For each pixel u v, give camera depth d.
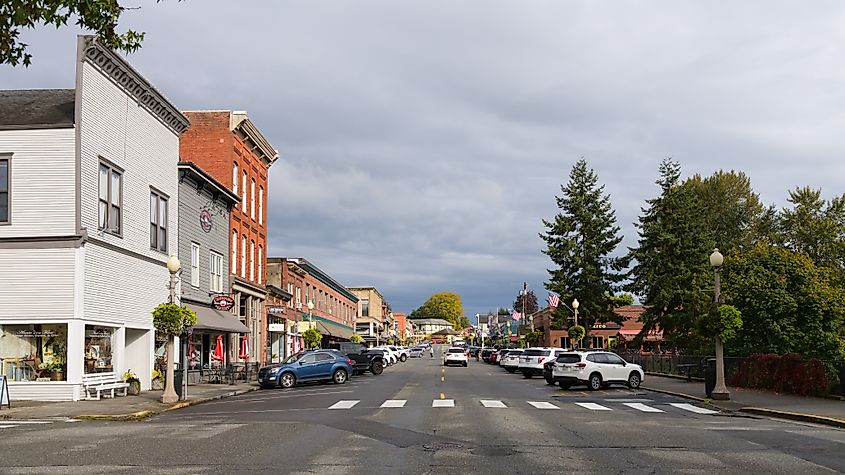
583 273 73.50
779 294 34.06
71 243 25.08
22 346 25.38
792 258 35.53
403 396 27.56
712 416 20.59
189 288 36.78
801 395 26.27
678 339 57.44
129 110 29.61
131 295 29.53
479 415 19.89
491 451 13.12
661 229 59.75
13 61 13.79
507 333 123.81
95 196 26.45
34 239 25.02
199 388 32.72
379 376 46.34
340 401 25.33
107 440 14.65
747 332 34.66
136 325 30.00
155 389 31.09
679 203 60.19
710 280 57.88
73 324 24.89
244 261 47.75
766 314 34.12
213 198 40.66
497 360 75.00
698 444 14.15
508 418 19.08
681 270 58.28
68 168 25.30
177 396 25.34
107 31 13.86
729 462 12.00
